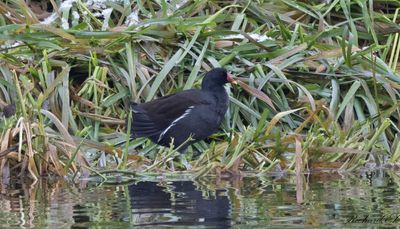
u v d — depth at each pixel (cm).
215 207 1145
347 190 1243
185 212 1121
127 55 1489
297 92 1500
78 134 1408
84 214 1113
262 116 1388
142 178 1330
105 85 1463
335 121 1447
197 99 1409
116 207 1147
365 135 1435
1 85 1452
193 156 1430
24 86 1424
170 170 1366
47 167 1346
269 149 1402
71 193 1231
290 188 1259
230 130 1439
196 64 1486
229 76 1432
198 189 1252
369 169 1398
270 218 1094
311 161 1383
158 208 1141
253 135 1394
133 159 1382
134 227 1056
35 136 1352
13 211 1132
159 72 1483
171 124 1400
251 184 1286
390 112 1462
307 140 1371
